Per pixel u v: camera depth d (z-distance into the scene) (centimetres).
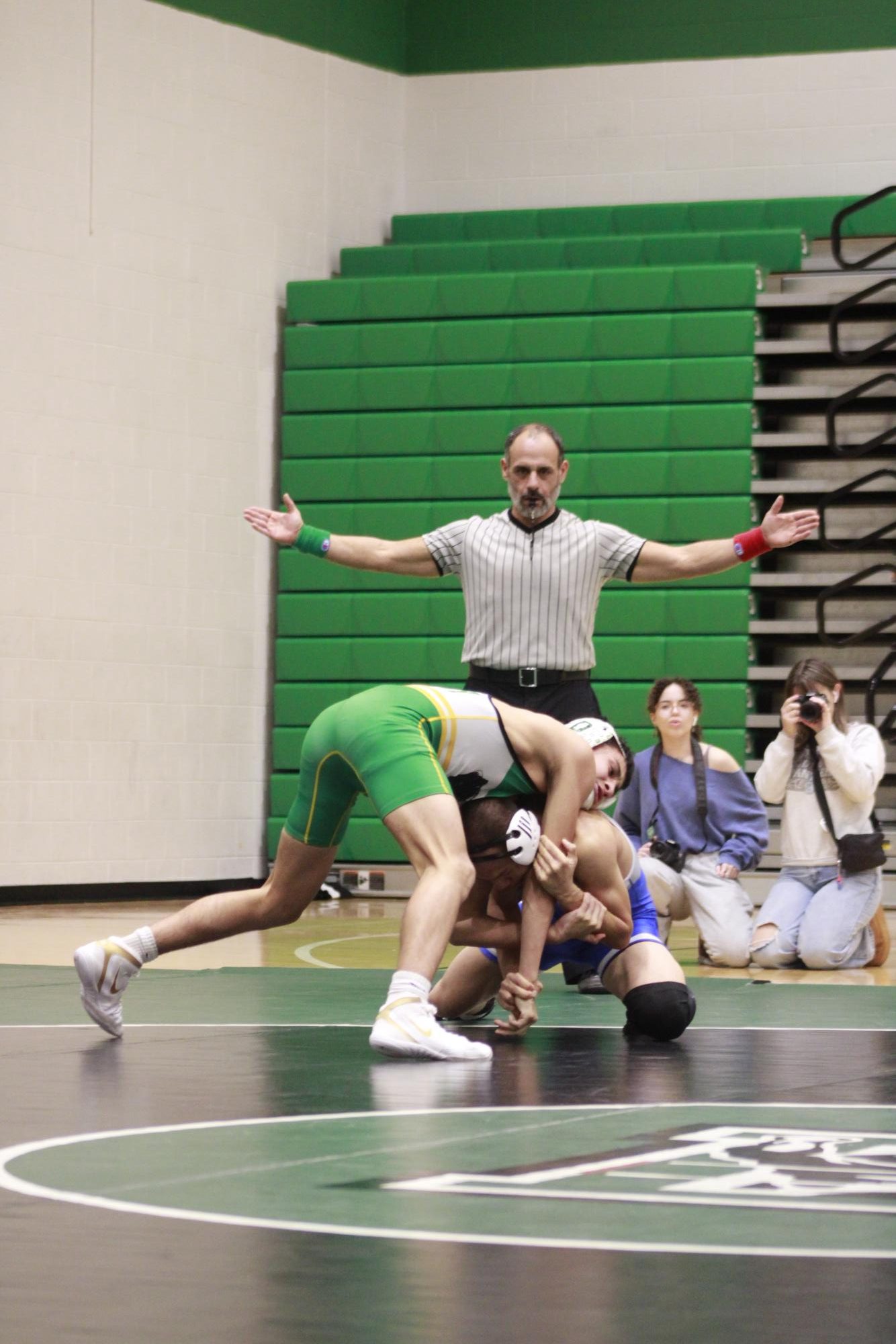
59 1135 414
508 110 1764
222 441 1628
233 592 1630
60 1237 308
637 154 1728
